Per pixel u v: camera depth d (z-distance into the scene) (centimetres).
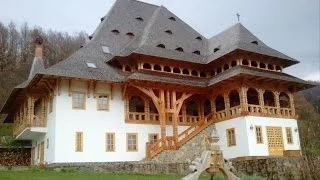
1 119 5812
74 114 3006
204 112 3728
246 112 3156
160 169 2492
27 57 9269
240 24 3888
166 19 4034
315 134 1286
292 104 3547
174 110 3253
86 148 2989
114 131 3150
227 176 1224
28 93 3206
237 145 3195
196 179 1170
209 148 1220
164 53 3459
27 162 3775
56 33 11200
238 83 3256
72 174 2069
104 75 3136
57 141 2889
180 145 3158
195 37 4119
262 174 2402
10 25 10100
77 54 3325
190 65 3625
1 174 1855
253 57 3478
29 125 3122
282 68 3703
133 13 4150
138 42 3691
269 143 3222
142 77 3114
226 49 3556
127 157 3155
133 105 3519
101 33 3728
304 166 1247
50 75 2812
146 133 3303
